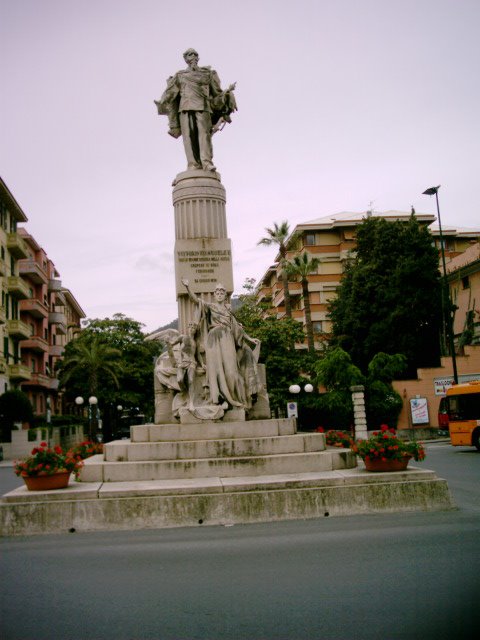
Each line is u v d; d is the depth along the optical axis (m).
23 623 5.39
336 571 6.61
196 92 14.62
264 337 38.31
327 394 33.34
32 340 51.94
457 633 4.74
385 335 39.81
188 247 13.61
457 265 44.72
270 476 10.55
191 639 4.90
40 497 9.52
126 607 5.73
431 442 34.28
